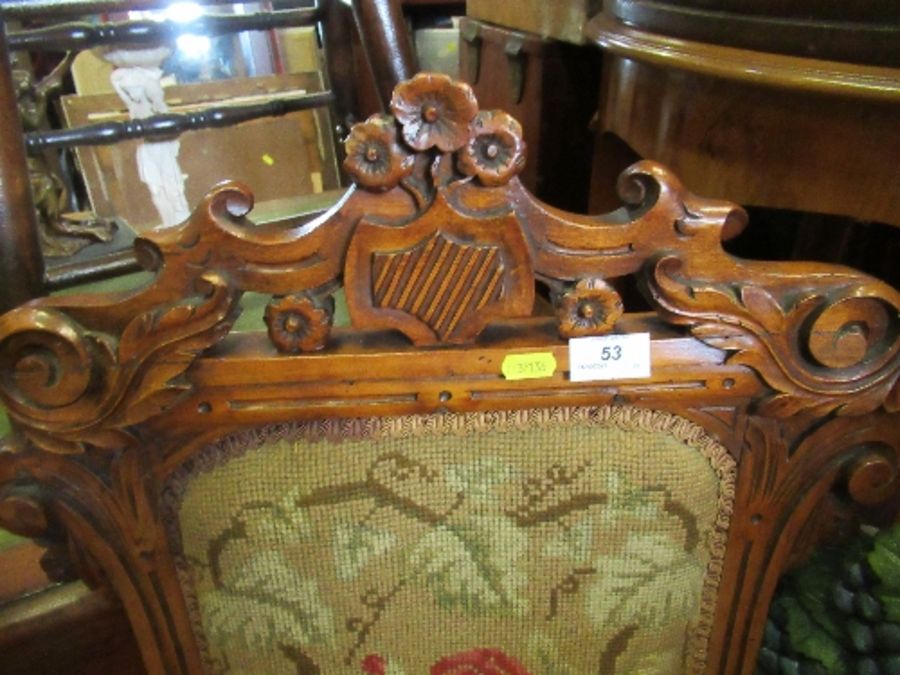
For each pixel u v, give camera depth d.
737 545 0.43
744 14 0.49
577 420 0.37
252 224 0.32
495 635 0.44
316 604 0.41
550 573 0.41
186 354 0.33
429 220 0.31
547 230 0.32
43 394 0.33
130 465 0.37
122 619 0.65
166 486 0.38
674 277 0.33
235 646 0.43
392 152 0.30
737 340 0.35
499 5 0.99
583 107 0.92
